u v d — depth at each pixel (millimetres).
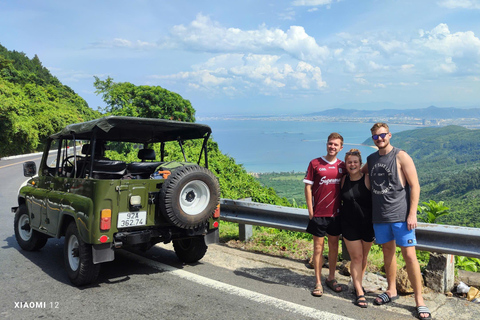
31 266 5641
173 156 13805
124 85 34750
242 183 15516
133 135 6285
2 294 4492
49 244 7090
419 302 3914
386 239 4141
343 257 5457
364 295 4422
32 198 6109
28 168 6512
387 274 4336
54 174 6199
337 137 4449
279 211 5898
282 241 6516
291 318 3762
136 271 5328
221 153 22125
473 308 4059
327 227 4461
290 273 5230
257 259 5809
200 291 4523
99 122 4734
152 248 6680
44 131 54000
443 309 4027
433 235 4477
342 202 4418
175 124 5297
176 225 4770
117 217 4582
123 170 5457
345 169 4484
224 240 7004
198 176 4891
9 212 10641
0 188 16938
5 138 43875
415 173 3965
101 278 5051
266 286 4703
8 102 42938
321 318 3762
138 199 4711
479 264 6059
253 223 6316
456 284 4668
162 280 4941
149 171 5719
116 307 4070
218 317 3789
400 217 4016
